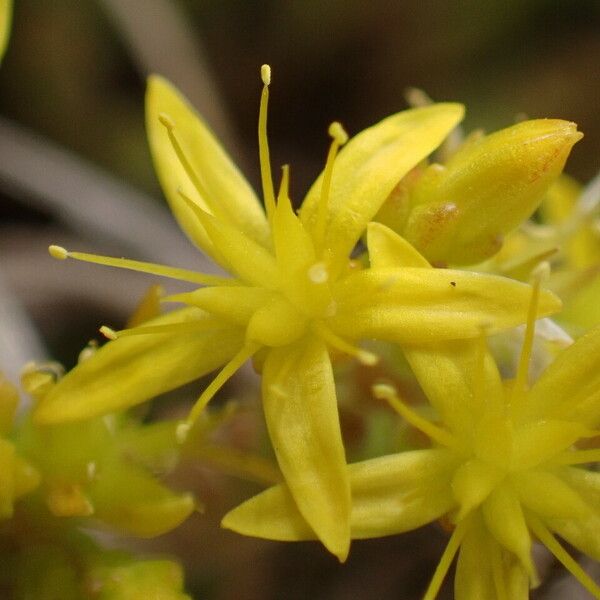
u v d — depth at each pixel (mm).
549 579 58
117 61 79
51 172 74
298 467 50
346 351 51
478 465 51
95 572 54
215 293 52
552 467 51
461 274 51
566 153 53
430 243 53
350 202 53
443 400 51
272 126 82
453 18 81
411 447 53
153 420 66
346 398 55
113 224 74
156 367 52
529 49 81
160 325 52
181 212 54
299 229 52
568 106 80
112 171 76
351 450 56
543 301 51
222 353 52
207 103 76
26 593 54
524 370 51
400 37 81
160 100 56
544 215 69
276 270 52
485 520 51
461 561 51
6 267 72
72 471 53
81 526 54
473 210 53
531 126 53
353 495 51
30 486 53
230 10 81
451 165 54
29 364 53
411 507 51
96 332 72
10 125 75
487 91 81
